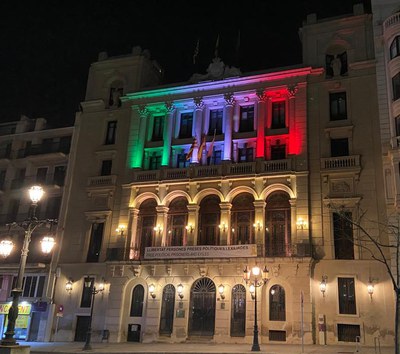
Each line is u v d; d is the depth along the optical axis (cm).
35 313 3831
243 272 3234
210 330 3241
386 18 3406
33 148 4478
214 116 3872
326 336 2997
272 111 3697
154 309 3400
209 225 3544
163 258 3434
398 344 1716
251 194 3488
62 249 3959
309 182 3356
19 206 4316
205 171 3631
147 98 4072
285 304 3091
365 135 3331
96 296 3662
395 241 2994
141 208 3800
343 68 3612
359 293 3025
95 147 4181
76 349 2825
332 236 3183
